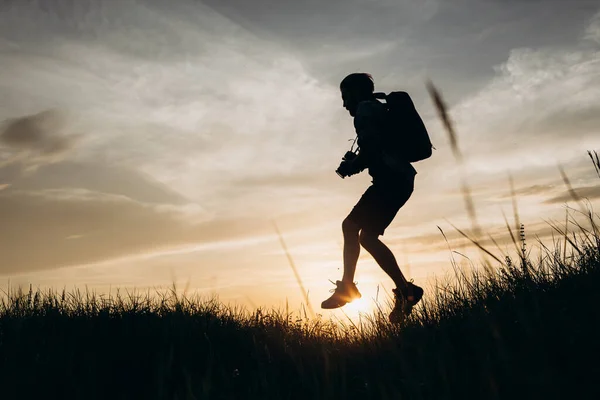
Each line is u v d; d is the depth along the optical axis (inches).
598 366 87.9
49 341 129.5
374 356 121.6
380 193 178.4
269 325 169.9
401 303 165.3
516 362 92.1
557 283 128.9
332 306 180.1
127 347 130.8
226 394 105.3
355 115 184.1
